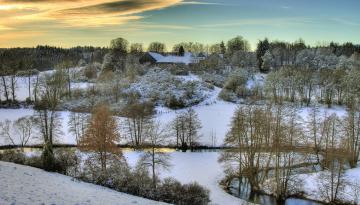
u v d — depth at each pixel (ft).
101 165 190.08
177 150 299.17
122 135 321.32
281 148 212.43
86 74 566.77
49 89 434.71
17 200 80.48
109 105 399.44
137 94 447.01
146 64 621.31
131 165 245.86
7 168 122.83
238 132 225.56
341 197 196.24
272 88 442.09
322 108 411.95
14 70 584.81
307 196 202.49
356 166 244.22
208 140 314.55
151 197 135.03
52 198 87.97
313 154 258.37
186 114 330.54
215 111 406.82
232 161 244.22
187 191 146.82
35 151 276.00
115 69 597.93
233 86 480.23
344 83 428.97
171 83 480.64
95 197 98.89
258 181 217.97
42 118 320.09
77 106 406.62
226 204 180.24
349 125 256.73
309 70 509.76
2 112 399.44
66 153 199.52
